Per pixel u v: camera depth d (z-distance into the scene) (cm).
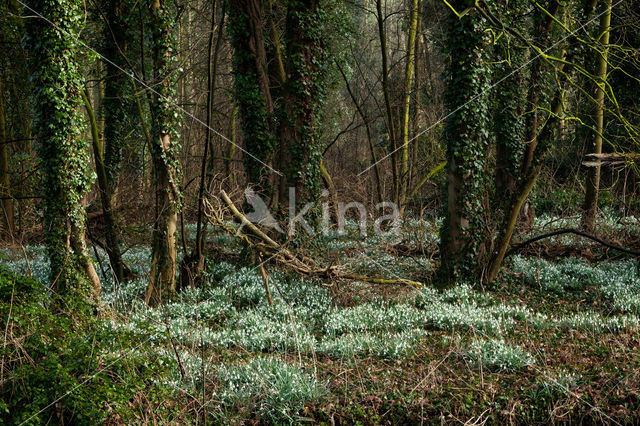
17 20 1576
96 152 1173
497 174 1672
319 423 611
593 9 1077
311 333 953
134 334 680
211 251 1619
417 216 2053
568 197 1888
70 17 916
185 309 1056
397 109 2327
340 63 2077
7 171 1716
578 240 1505
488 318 946
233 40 1397
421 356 801
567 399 635
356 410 632
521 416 623
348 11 2059
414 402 638
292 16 1377
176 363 678
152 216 1449
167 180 1147
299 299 1146
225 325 974
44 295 689
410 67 2286
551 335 879
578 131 1823
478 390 661
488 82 1195
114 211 1313
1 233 1578
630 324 889
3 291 633
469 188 1202
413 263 1409
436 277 1262
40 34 896
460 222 1210
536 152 1130
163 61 1134
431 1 2298
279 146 1423
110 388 537
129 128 1967
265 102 1394
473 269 1218
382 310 1023
